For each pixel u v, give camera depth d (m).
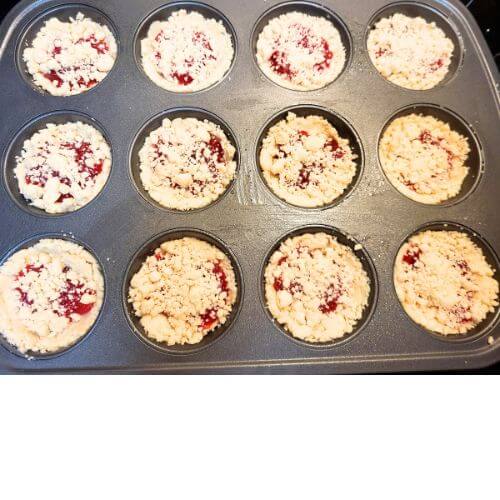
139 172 0.29
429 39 0.33
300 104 0.30
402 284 0.27
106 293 0.26
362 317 0.26
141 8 0.32
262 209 0.27
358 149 0.29
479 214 0.28
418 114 0.31
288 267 0.27
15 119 0.30
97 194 0.28
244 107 0.30
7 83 0.30
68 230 0.27
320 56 0.33
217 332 0.26
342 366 0.24
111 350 0.24
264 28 0.33
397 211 0.28
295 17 0.33
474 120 0.30
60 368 0.24
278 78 0.32
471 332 0.25
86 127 0.30
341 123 0.30
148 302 0.26
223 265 0.27
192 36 0.33
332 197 0.29
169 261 0.27
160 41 0.33
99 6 0.32
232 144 0.29
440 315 0.26
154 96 0.30
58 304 0.26
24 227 0.27
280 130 0.30
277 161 0.29
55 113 0.30
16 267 0.27
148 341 0.25
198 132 0.30
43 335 0.25
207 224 0.27
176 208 0.28
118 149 0.29
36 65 0.32
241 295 0.26
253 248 0.27
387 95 0.30
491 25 0.33
